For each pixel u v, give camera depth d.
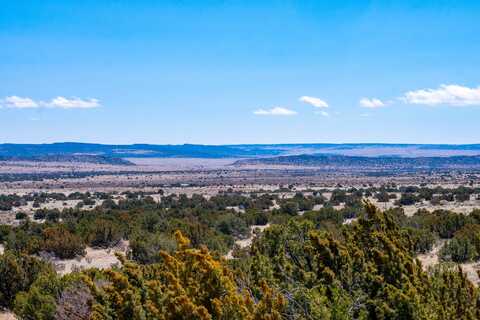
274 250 13.59
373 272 11.03
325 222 36.88
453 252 25.33
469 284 11.64
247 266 13.78
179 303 8.65
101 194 108.12
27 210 76.44
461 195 73.69
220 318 8.73
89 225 39.44
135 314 9.56
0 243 39.53
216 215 52.12
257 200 78.81
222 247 32.56
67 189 143.62
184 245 9.97
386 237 11.58
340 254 11.52
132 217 48.03
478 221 36.69
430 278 11.80
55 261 31.23
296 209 57.94
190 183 171.00
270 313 8.81
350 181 165.38
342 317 9.56
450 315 10.61
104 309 9.84
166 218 50.75
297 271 12.02
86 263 30.73
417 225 36.59
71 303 13.25
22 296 16.16
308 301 9.85
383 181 159.50
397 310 9.81
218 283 9.21
